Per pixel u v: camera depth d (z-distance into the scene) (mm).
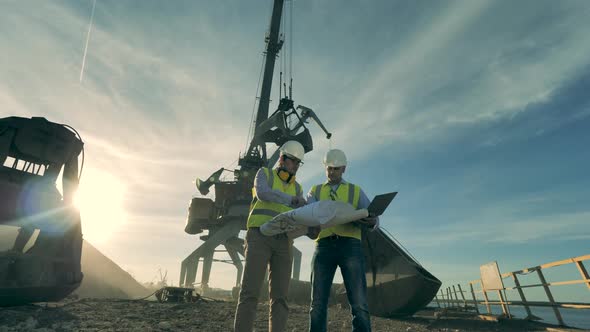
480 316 9047
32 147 6973
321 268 3363
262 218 3207
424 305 8977
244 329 2809
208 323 5719
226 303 9906
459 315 9695
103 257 30234
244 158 46156
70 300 8680
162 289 10945
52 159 7332
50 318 5336
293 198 3213
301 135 45719
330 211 2949
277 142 47844
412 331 6504
